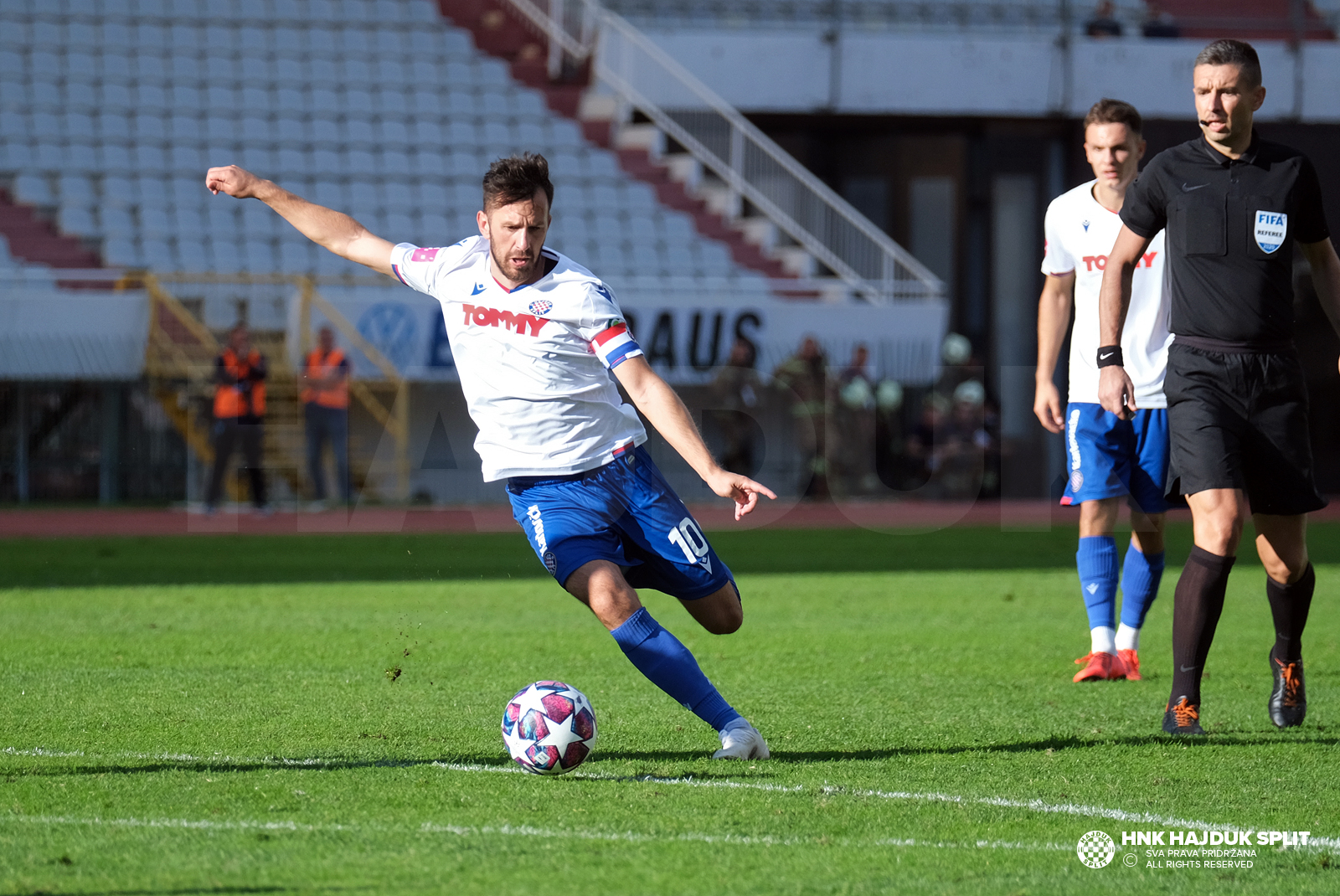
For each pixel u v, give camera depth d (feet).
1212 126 59.88
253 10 302.86
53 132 268.82
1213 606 60.23
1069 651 87.40
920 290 265.13
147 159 270.05
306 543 174.50
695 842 42.47
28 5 289.94
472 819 44.98
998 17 308.19
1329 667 82.02
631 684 73.20
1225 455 59.93
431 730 60.23
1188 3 323.57
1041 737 59.93
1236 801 48.67
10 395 228.02
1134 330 78.18
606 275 269.85
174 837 42.55
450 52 307.37
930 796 48.62
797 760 54.95
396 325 234.79
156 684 72.43
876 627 98.73
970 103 294.25
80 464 231.71
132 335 229.45
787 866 40.24
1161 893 38.55
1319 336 291.17
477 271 54.24
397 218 273.33
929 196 304.71
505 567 144.87
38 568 142.10
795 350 252.21
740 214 292.20
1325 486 292.61
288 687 71.56
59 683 72.59
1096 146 78.59
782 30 295.89
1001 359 304.71
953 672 79.25
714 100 291.17
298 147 279.69
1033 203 304.91
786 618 104.17
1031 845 42.91
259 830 43.45
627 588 54.19
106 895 36.94
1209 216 60.03
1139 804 48.03
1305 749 57.26
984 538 188.55
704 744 57.67
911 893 37.91
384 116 289.12
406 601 114.32
